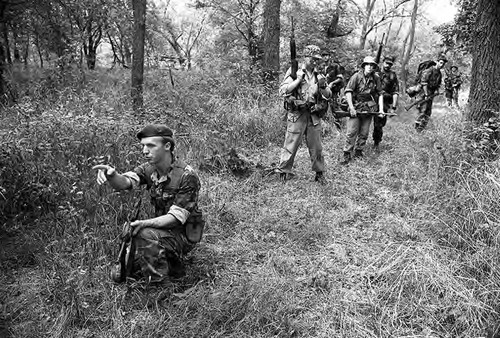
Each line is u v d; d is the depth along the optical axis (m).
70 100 7.17
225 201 4.81
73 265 3.51
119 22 11.08
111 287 3.27
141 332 2.84
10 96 7.96
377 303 3.20
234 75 10.09
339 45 14.82
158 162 3.22
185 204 3.24
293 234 4.20
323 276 3.49
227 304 3.11
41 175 4.41
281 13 14.21
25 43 12.12
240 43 14.06
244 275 3.53
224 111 7.82
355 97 6.64
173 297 3.21
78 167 4.53
